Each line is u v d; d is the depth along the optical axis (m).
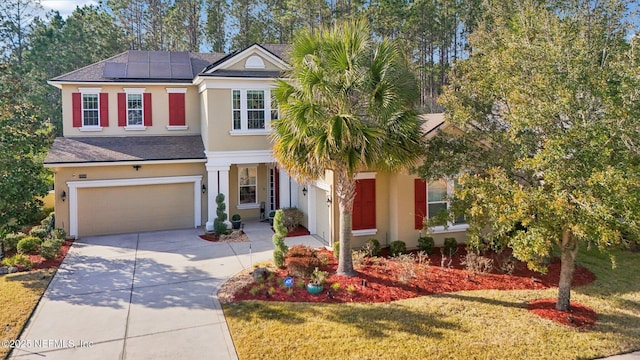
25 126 14.79
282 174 19.80
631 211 6.77
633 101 7.16
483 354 7.61
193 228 19.02
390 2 31.38
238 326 8.77
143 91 20.20
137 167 18.08
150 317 9.34
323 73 10.32
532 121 8.09
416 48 33.84
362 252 13.54
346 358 7.45
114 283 11.63
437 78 34.62
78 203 17.50
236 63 18.47
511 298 10.30
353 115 9.97
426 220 10.72
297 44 10.93
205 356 7.61
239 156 18.61
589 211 6.91
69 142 18.73
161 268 13.01
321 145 9.91
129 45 37.69
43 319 9.25
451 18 33.62
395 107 10.07
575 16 11.53
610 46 10.75
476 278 11.73
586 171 7.30
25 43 36.53
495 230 9.02
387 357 7.47
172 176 18.66
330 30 11.18
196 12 39.25
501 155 9.46
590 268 12.90
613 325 8.87
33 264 13.22
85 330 8.71
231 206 20.53
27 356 7.64
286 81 11.50
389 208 15.02
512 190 8.15
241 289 10.93
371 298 10.19
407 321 8.92
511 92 9.14
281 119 11.11
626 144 7.33
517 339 8.16
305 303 9.94
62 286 11.36
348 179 11.28
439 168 10.47
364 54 10.53
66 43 36.28
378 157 10.34
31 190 14.05
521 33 10.43
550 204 7.38
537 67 8.55
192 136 20.73
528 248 7.79
